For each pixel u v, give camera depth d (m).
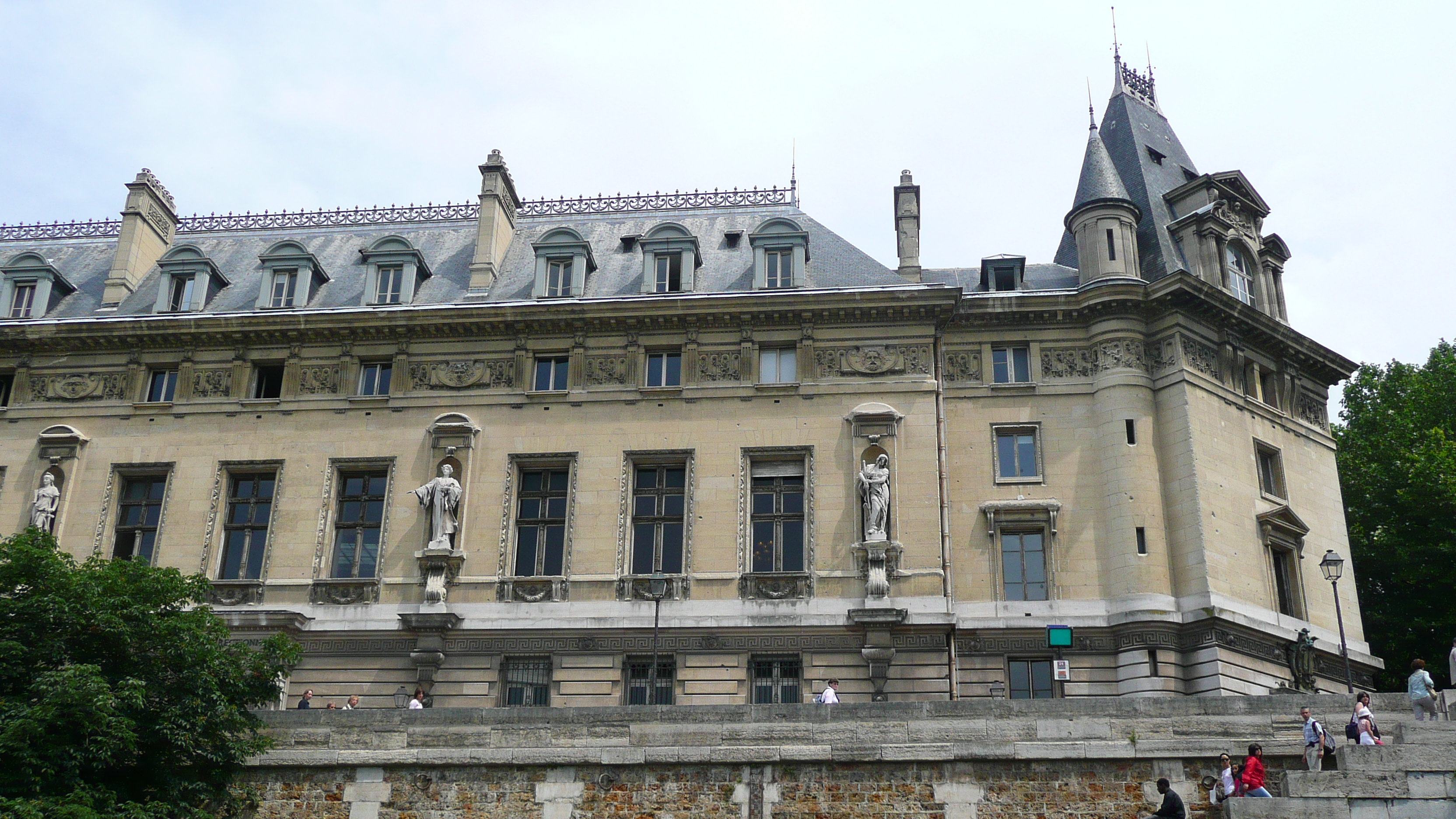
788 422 41.19
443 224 50.56
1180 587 39.31
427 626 39.06
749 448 40.97
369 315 42.97
